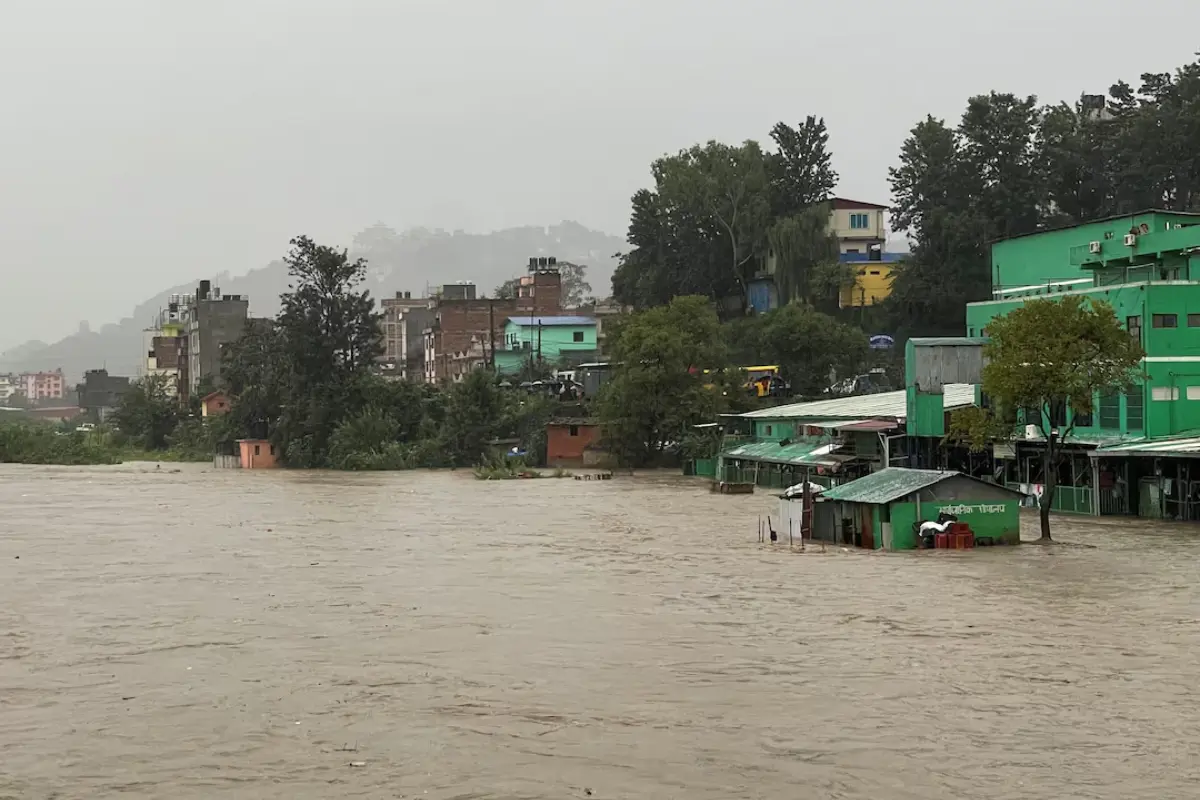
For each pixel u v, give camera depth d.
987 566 38.28
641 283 121.12
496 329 153.38
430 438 111.31
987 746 19.14
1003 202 96.25
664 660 25.25
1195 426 54.09
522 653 26.00
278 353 116.94
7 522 55.47
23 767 18.39
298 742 19.55
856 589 34.22
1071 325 44.56
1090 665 24.45
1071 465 56.78
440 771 18.05
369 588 35.09
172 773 18.06
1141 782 17.44
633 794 17.06
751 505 63.66
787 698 22.09
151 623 29.72
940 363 62.19
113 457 126.38
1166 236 64.25
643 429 97.06
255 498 70.81
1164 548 42.03
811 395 99.00
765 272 117.19
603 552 43.53
